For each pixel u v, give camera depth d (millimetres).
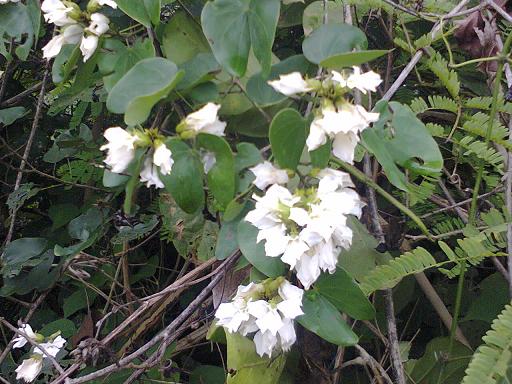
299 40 621
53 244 801
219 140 395
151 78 402
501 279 593
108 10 529
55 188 865
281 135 391
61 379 515
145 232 647
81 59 484
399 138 438
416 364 585
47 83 791
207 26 407
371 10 602
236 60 411
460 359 574
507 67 518
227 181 403
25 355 683
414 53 562
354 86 375
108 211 683
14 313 833
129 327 663
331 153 441
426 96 661
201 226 607
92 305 802
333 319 420
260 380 479
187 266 689
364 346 670
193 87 429
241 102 463
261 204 382
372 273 466
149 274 777
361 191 569
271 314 399
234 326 405
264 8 411
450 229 563
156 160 376
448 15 537
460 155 582
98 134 747
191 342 666
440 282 685
